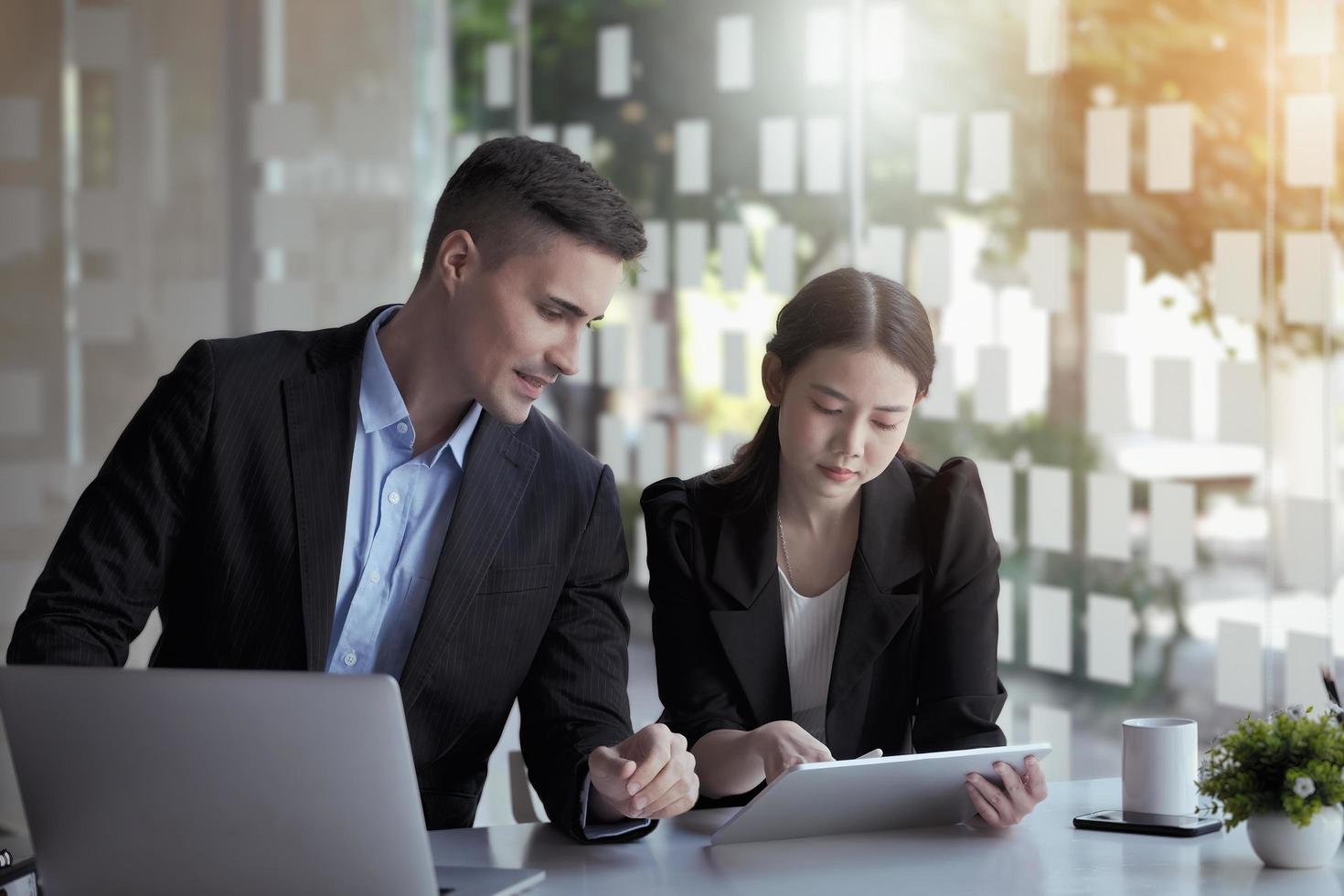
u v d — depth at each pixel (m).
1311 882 1.36
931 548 1.91
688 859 1.48
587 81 3.95
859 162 3.35
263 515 1.70
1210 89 2.82
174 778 1.27
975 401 3.23
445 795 1.76
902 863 1.45
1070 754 3.11
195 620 1.73
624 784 1.51
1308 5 2.69
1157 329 2.93
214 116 3.85
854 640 1.89
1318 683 2.72
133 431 1.73
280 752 1.23
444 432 1.77
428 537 1.75
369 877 1.26
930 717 1.87
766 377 1.95
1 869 1.32
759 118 3.54
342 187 4.01
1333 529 2.71
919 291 3.29
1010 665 3.23
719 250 3.66
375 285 4.05
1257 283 2.78
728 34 3.59
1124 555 3.01
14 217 3.66
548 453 1.81
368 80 4.04
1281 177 2.74
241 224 3.89
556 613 1.80
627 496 3.96
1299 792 1.37
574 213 1.60
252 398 1.73
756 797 1.48
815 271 3.44
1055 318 3.07
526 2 4.08
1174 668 2.94
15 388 3.67
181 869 1.30
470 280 1.65
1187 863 1.43
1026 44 3.06
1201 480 2.88
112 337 3.76
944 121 3.20
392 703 1.20
